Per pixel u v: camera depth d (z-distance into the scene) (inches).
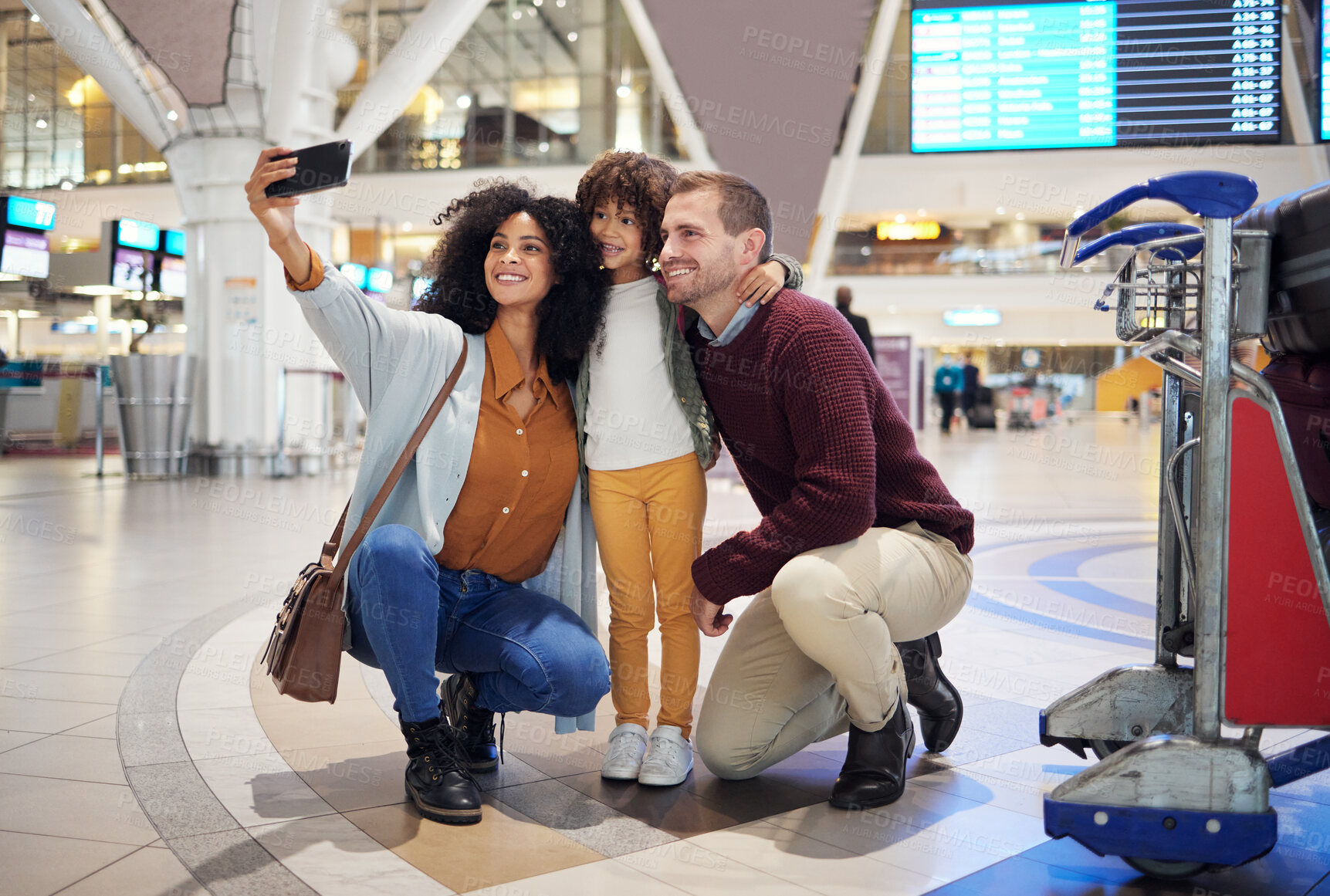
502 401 83.6
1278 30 209.0
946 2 226.1
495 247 83.0
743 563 77.7
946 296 968.3
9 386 562.6
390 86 388.8
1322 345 67.5
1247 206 61.2
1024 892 64.5
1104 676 80.1
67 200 847.1
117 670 118.4
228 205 389.4
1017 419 1039.6
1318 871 68.1
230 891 61.7
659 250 87.0
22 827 71.5
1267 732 102.9
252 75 374.9
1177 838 62.4
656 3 335.9
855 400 76.6
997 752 95.7
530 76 966.4
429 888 63.0
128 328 675.4
